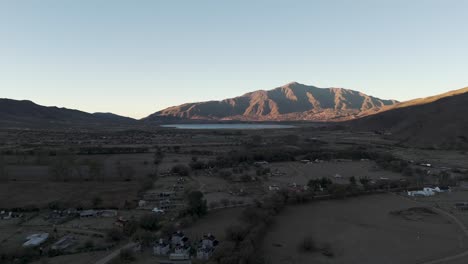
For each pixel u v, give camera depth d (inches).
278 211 6225.4
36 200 6678.2
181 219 5561.0
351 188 7367.1
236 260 3969.0
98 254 4323.3
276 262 4242.1
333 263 4237.2
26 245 4522.6
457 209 6378.0
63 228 5270.7
